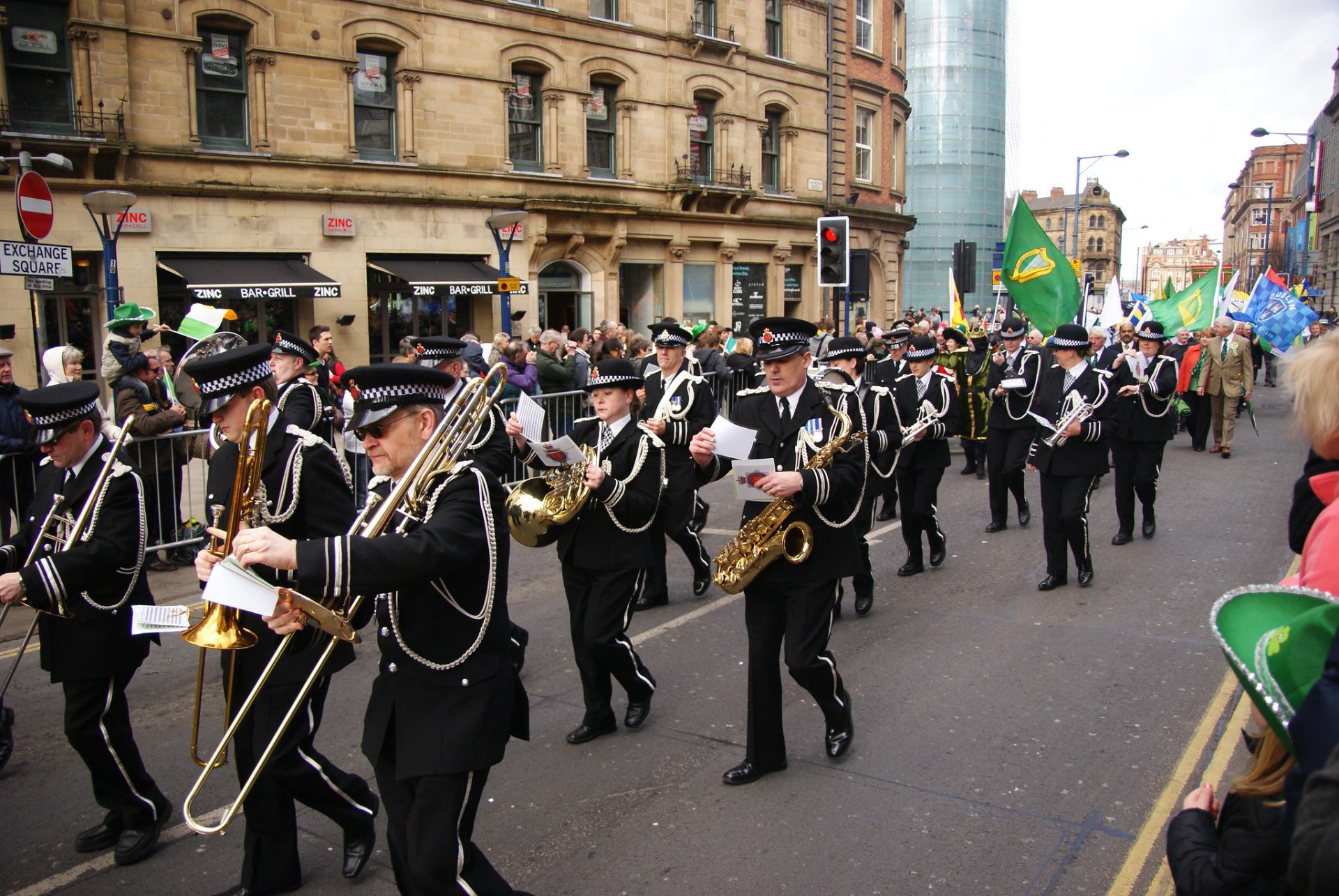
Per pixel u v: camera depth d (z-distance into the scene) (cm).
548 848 429
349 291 1859
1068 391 798
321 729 560
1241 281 8369
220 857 433
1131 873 396
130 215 1577
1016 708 568
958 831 433
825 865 409
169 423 882
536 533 520
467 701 313
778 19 2734
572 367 1305
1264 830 188
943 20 5797
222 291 1645
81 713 413
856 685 611
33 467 844
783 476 436
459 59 1972
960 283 2169
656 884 399
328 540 283
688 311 2552
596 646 525
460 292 1947
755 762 484
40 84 1513
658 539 783
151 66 1605
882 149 3288
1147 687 597
